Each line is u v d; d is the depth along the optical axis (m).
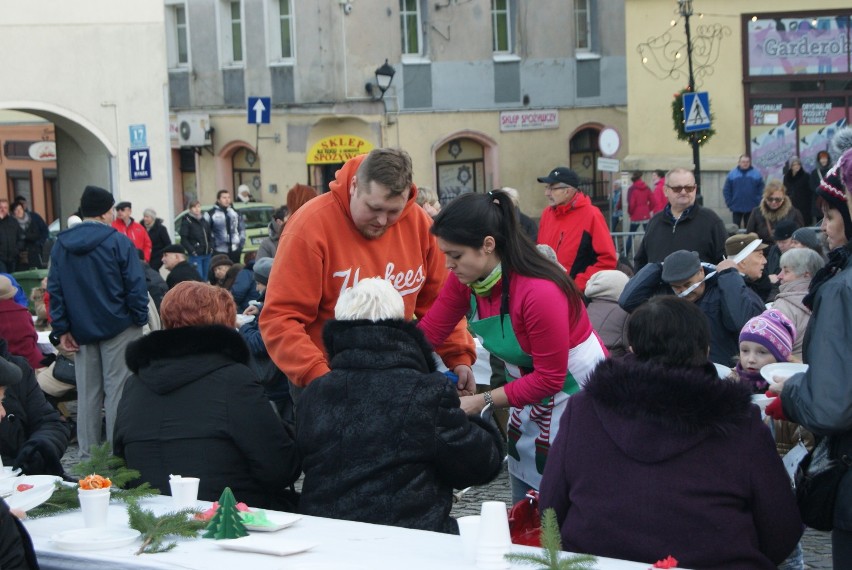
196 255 23.88
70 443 10.80
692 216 9.97
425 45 33.28
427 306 6.11
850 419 3.99
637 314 4.08
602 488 4.00
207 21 34.94
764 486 3.94
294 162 33.47
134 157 21.92
